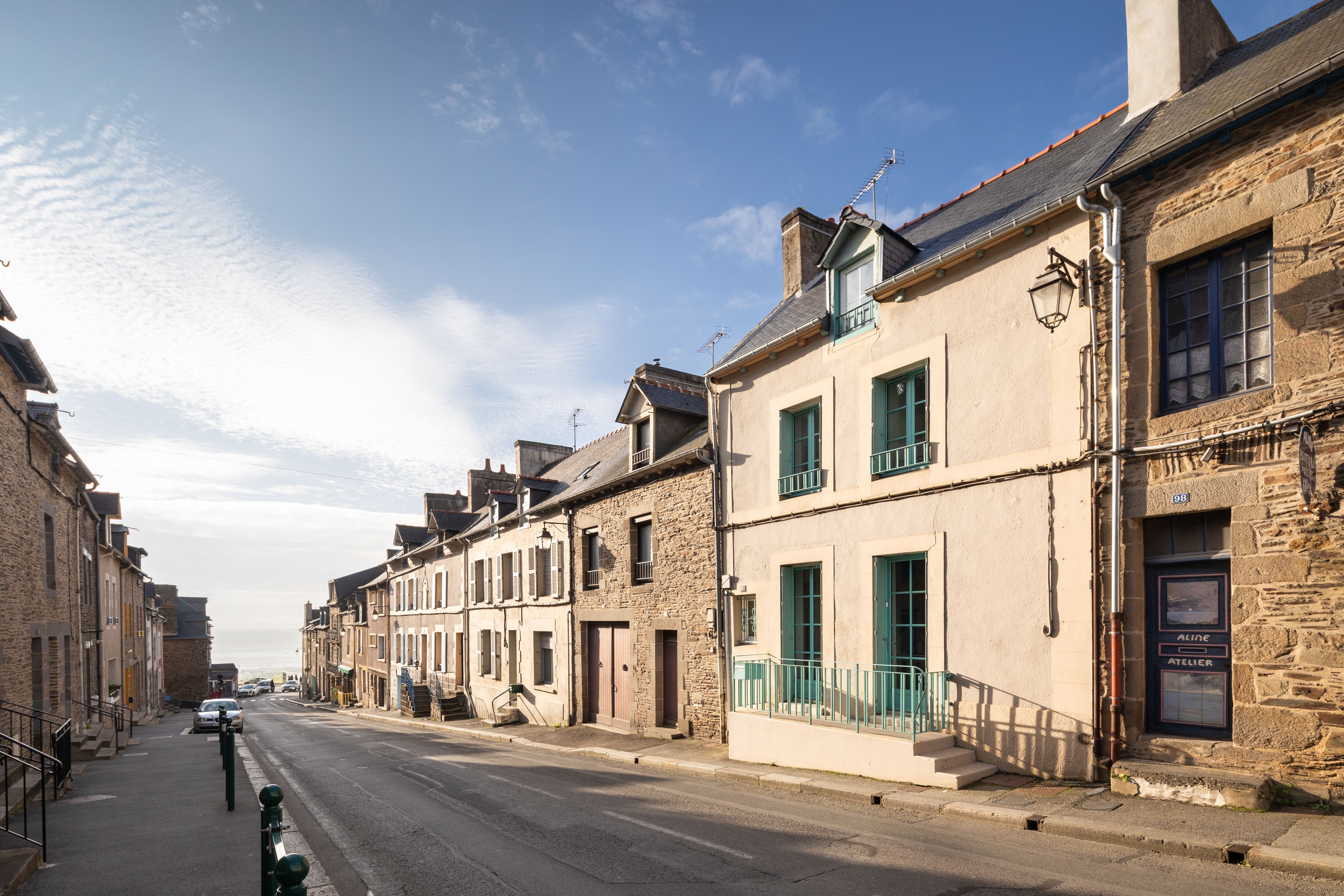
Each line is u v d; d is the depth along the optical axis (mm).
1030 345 8750
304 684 70625
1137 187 7879
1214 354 7320
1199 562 7219
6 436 12102
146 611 38688
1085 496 8023
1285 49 7855
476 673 25047
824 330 11766
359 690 45094
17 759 7293
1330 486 6266
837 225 15734
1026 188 10633
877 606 10547
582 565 18516
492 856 6559
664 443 16188
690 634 14297
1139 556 7594
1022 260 8945
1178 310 7660
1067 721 7988
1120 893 5008
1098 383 8000
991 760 8680
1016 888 5184
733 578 13328
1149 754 7312
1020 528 8641
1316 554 6324
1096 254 8164
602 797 9078
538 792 9562
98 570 22625
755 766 10766
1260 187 6898
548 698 19641
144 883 5977
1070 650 8016
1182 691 7270
